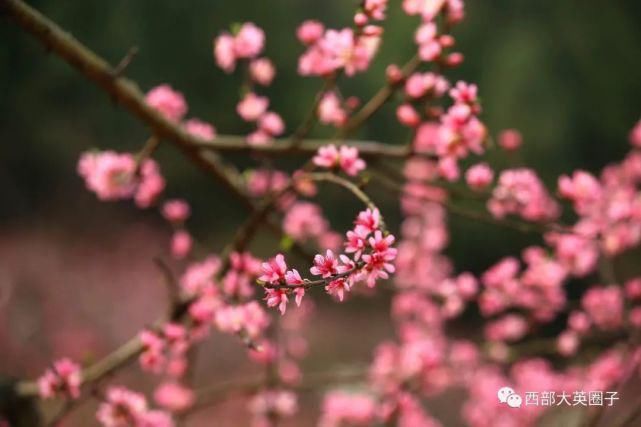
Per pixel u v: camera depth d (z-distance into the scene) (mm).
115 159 2889
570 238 3598
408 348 3734
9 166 12008
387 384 3680
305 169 2729
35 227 11633
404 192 2760
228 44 2824
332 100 2891
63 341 8773
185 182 12766
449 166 2721
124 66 2582
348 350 10250
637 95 11758
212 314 2600
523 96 11531
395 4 11586
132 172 2861
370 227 1488
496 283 3781
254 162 11477
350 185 1977
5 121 11852
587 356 4215
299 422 7797
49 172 12297
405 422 3611
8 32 11453
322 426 3666
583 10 11969
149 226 12633
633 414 3201
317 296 11484
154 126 2732
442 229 4746
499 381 4469
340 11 12328
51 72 11781
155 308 10359
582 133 11633
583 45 11805
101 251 11523
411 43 11523
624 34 11883
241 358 9367
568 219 10000
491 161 10367
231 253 2723
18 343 8156
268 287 1457
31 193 12086
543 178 11336
